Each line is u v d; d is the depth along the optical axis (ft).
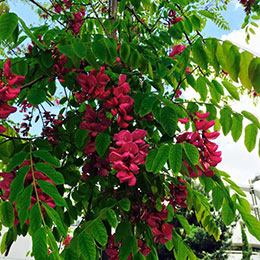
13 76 4.33
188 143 4.37
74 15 8.77
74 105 6.63
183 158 4.75
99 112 5.45
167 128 4.33
